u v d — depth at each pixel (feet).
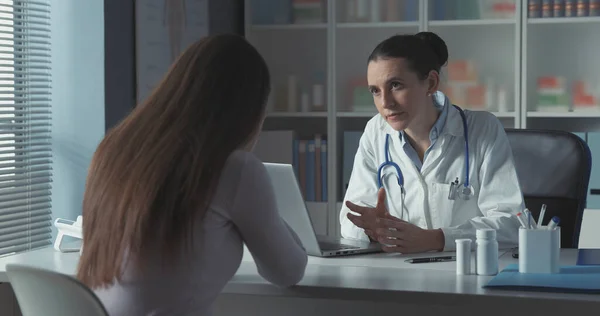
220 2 13.97
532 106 13.79
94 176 4.98
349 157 14.16
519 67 13.48
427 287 5.57
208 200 4.89
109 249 4.84
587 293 5.25
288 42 14.89
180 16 12.54
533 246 5.90
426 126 7.98
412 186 8.11
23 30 10.78
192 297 4.94
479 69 14.08
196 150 4.79
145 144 4.83
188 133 4.81
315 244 7.00
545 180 8.52
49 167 11.05
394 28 14.46
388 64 7.41
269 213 5.16
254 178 5.09
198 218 4.89
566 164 8.46
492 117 8.07
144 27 11.68
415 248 7.12
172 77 4.97
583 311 5.08
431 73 7.65
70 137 11.08
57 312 4.60
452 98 13.96
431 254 7.13
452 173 7.98
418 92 7.50
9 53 10.36
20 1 10.60
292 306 6.48
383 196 7.29
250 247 5.27
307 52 14.84
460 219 7.98
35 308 4.74
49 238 11.05
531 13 13.48
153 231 4.79
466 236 7.23
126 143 4.91
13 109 10.71
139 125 4.92
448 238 7.18
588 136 12.94
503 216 7.52
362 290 5.57
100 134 10.95
